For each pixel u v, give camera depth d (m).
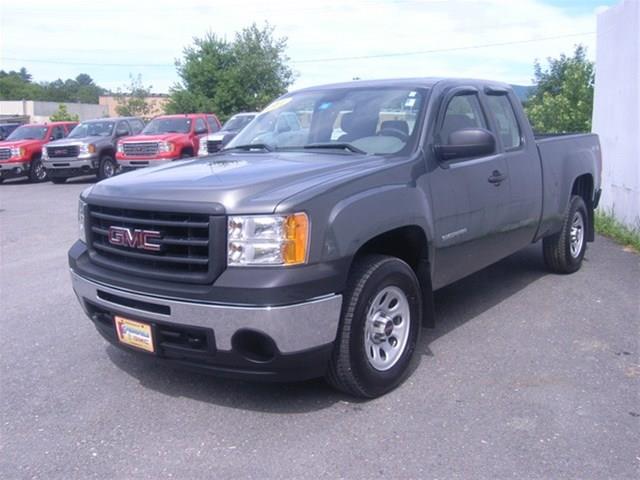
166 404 4.38
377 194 4.25
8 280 7.76
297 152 5.09
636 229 9.05
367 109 5.30
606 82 10.59
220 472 3.57
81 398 4.50
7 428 4.11
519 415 4.11
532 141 6.35
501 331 5.59
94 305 4.48
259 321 3.72
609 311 6.06
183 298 3.87
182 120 21.27
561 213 6.91
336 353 4.11
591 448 3.72
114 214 4.29
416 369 4.83
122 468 3.63
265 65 42.91
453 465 3.57
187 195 3.96
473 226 5.27
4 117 55.78
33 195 17.88
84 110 75.12
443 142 5.05
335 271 3.91
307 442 3.84
